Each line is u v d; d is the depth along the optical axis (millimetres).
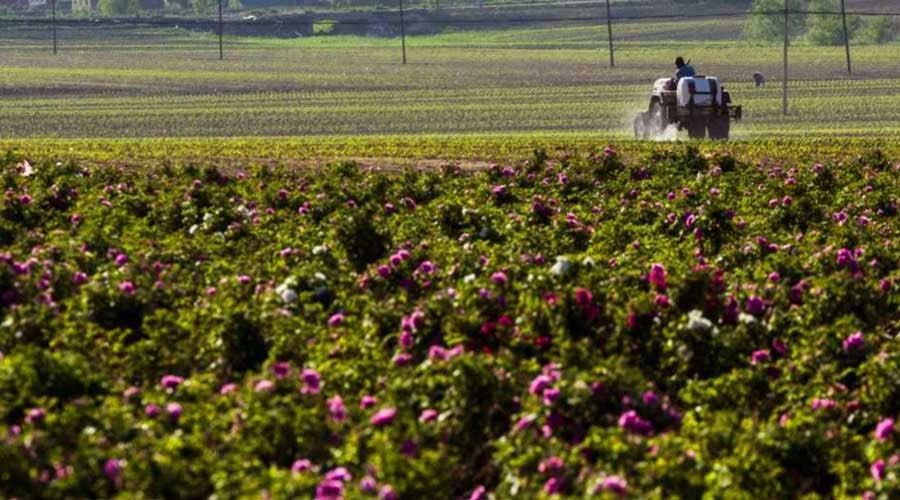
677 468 34906
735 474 35781
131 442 35438
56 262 57969
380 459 34312
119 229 68438
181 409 38031
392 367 42969
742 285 55969
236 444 36375
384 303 50250
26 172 93250
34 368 39906
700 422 41062
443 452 36406
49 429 35312
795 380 45344
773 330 50000
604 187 87312
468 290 49000
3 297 49969
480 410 39875
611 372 40625
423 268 55438
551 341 45812
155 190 81375
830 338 48062
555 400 38562
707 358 46781
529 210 75062
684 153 101625
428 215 72688
